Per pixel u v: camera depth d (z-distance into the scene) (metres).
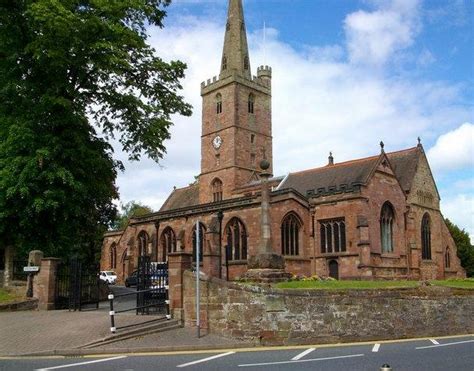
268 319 20.14
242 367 14.00
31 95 30.98
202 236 56.94
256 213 51.22
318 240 53.53
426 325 24.52
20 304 26.27
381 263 52.62
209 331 20.61
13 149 30.02
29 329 20.00
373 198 53.25
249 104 81.00
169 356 16.33
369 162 57.28
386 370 7.83
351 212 51.16
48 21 27.16
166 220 62.41
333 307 21.56
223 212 54.75
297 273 51.28
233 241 53.62
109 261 74.81
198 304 19.67
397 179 58.38
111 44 29.89
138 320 20.98
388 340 22.31
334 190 53.00
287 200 51.69
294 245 52.28
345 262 50.69
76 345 17.28
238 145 77.50
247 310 20.20
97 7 30.38
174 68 35.91
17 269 31.22
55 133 31.48
